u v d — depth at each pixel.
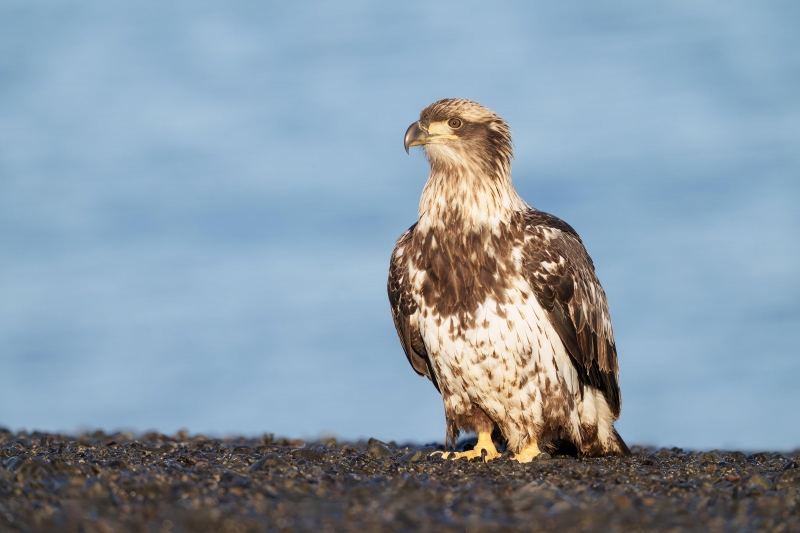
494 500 9.88
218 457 13.34
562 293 14.47
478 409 14.73
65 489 9.80
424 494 10.09
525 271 14.23
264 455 13.49
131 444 15.66
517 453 14.55
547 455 14.27
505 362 14.05
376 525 8.79
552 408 14.38
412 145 14.60
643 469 13.04
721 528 8.90
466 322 14.10
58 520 8.72
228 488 10.23
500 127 14.80
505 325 14.00
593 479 11.67
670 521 9.14
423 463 13.12
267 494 10.10
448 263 14.24
